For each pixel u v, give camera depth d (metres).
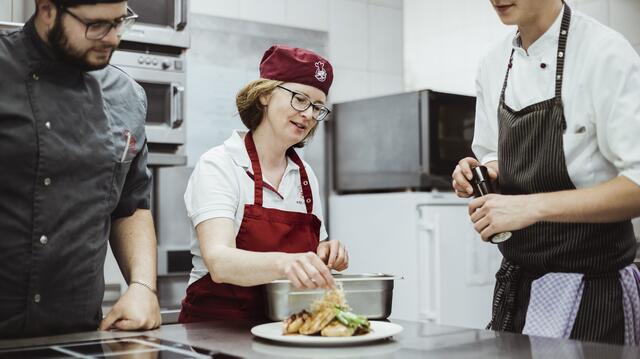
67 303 1.41
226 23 3.19
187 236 2.98
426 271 3.04
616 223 1.55
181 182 2.97
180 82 2.73
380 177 3.31
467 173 1.70
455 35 3.83
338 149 3.53
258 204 1.64
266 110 1.67
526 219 1.46
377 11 3.81
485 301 3.18
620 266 1.57
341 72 3.67
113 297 2.56
